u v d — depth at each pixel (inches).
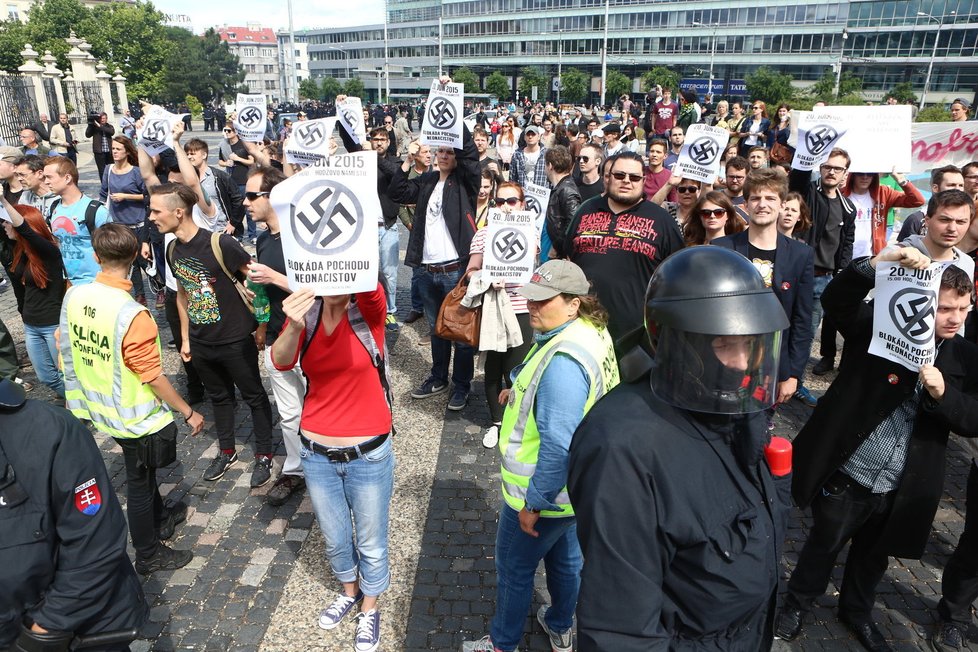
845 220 219.8
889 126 217.5
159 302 270.1
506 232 174.2
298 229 93.7
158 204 150.7
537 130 391.2
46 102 944.9
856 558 121.1
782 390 159.2
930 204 120.0
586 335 94.7
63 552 73.3
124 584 81.4
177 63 4057.6
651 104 821.2
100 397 127.1
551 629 115.5
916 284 97.6
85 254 212.2
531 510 92.6
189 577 136.8
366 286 98.3
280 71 5797.2
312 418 113.0
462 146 211.5
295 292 95.7
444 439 195.0
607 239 157.0
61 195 209.6
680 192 209.3
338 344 106.6
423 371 242.4
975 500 115.5
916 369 99.7
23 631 72.7
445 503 163.6
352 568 123.6
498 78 3496.6
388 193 264.1
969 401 103.0
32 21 2896.2
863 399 108.2
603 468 58.7
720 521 59.1
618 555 57.9
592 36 3602.4
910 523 111.7
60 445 72.3
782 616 124.3
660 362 59.9
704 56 3292.3
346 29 4928.6
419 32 4421.8
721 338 57.0
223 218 312.7
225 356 161.8
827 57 3004.4
